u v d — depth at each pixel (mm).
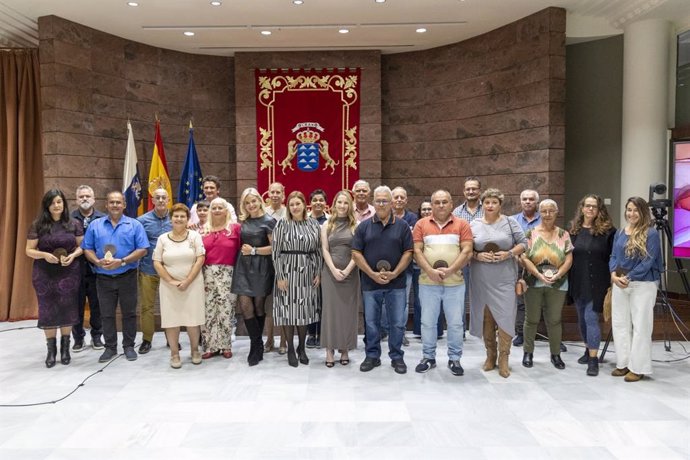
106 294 4961
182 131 8859
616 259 4445
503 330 4418
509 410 3721
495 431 3377
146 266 5285
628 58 7348
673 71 7289
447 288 4496
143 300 5289
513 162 7707
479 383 4293
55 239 4801
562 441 3230
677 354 5188
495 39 7906
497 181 7973
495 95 7953
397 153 9148
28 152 7363
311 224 4793
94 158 7629
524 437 3289
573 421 3529
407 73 9016
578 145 8094
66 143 7238
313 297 4727
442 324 5715
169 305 4668
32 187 7426
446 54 8625
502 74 7828
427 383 4297
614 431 3375
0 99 7324
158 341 5793
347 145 8883
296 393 4074
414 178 9039
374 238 4516
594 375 4492
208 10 7000
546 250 4621
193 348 4844
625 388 4180
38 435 3352
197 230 5449
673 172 6125
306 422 3525
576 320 6234
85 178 7492
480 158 8227
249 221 4891
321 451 3111
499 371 4508
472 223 4566
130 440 3270
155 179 8008
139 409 3770
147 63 8430
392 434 3334
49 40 7066
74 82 7344
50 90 7086
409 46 8672
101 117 7750
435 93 8766
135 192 7723
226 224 5031
